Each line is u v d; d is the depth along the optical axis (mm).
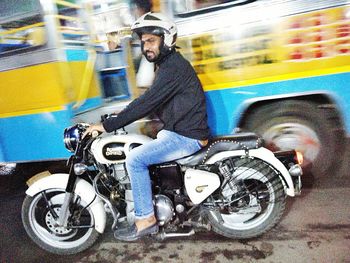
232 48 2863
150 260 2506
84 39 3906
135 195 2238
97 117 3613
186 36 2930
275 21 2721
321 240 2461
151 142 2205
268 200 2439
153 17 2066
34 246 2881
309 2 2617
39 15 3090
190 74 2162
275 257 2359
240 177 2408
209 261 2406
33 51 3178
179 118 2178
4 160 3629
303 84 2811
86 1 3773
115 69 3883
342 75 2717
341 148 3242
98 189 2404
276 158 2340
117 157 2295
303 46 2725
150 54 2117
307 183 3201
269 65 2830
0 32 3199
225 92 2986
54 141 3410
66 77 3334
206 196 2309
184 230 2625
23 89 3318
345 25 2602
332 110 2957
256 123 3143
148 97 2072
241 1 2734
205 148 2328
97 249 2709
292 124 3061
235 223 2564
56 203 2596
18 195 3873
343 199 2910
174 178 2309
